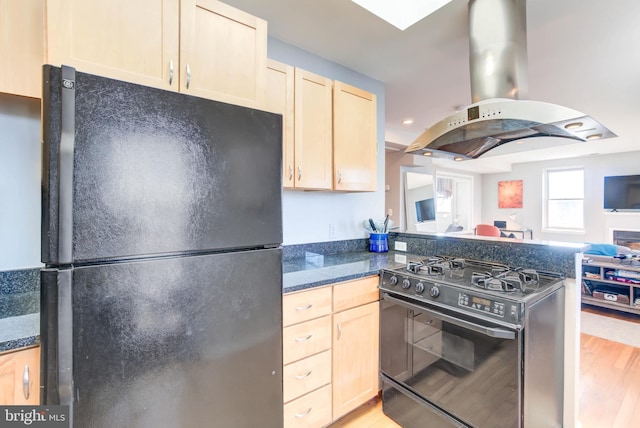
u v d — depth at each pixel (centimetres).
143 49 112
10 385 86
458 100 313
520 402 126
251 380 111
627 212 580
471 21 164
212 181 100
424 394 161
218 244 101
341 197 251
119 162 83
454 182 733
